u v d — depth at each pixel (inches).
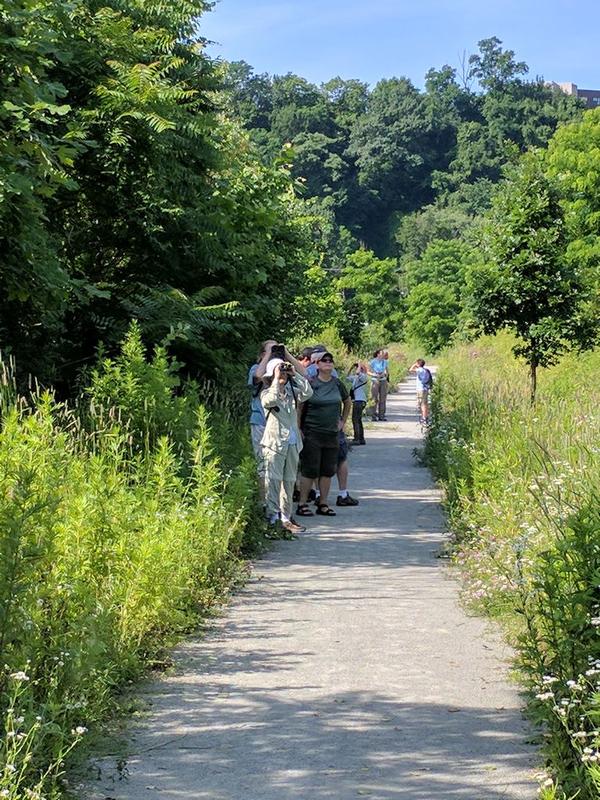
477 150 6038.4
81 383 534.9
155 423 465.7
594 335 832.3
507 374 1123.9
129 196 580.1
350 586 386.6
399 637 311.6
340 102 6373.0
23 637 215.0
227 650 296.7
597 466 422.6
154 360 495.5
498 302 828.6
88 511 287.9
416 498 638.5
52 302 479.5
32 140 434.0
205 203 629.0
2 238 442.6
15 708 199.8
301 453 565.6
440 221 5428.2
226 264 633.6
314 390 567.2
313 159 5831.7
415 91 6373.0
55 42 506.6
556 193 824.3
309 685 263.7
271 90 6279.5
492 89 6486.2
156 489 390.0
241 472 466.9
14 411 314.3
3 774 176.1
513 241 817.5
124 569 289.1
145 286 579.5
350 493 661.3
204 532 380.5
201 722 235.3
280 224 791.1
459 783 199.5
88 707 223.6
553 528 345.1
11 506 232.1
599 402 666.8
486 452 536.4
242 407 634.2
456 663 283.3
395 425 1253.1
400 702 249.8
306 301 943.0
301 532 510.9
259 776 203.8
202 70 657.0
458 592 373.7
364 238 5895.7
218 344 641.6
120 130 547.2
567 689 208.2
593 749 192.9
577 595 223.1
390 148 5994.1
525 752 216.1
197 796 194.1
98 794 194.7
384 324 3395.7
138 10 614.2
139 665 271.6
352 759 212.7
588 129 1967.3
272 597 367.6
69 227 598.2
